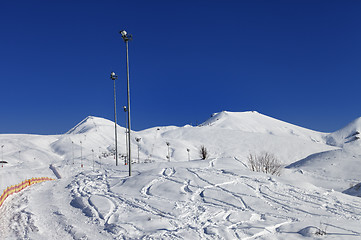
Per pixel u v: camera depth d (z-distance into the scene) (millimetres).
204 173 17141
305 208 11602
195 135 161875
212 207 11453
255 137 147750
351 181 33031
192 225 9594
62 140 142125
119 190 14797
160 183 15289
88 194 14383
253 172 17781
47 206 13078
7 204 13977
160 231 8969
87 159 87062
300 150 126000
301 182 15898
